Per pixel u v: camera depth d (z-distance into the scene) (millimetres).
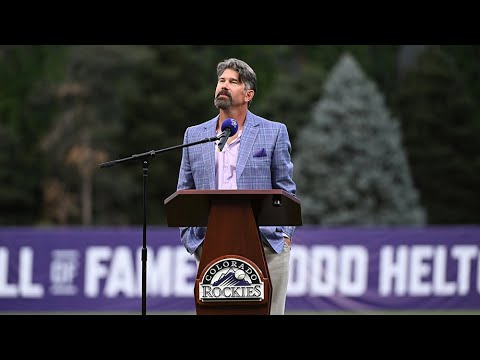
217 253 10875
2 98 100562
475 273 28891
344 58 67875
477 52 100000
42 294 28500
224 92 12445
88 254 28469
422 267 28703
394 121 67000
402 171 65500
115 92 92000
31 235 28562
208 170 12477
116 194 86750
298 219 11609
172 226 12109
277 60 103000
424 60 88562
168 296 28203
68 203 87562
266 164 12461
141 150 87562
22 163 90188
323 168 64688
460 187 84625
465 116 86188
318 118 66250
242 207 10891
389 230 28641
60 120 90375
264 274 10867
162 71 89000
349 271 28469
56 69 102938
